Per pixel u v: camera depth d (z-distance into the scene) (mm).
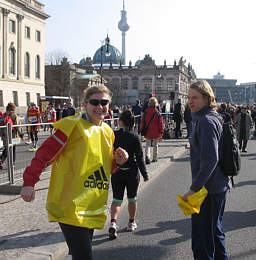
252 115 24031
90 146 2896
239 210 6281
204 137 3084
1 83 50344
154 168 10172
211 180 3229
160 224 5578
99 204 2971
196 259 3277
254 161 12461
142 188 8094
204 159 3059
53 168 2977
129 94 117000
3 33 50469
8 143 7449
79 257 2793
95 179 2932
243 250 4516
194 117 3389
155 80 122875
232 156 3234
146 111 10898
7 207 6203
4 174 7617
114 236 4980
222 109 13133
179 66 122062
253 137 23688
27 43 57031
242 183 8594
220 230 3477
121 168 5199
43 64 62781
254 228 5340
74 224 2766
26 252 4172
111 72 125500
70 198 2801
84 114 3082
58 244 4430
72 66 81312
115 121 12805
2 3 49781
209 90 3348
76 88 81500
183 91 132250
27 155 8586
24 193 2695
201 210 3246
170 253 4453
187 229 5336
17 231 4918
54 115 19656
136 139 5242
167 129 19734
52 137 2848
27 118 15617
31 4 57781
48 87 77500
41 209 6035
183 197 3123
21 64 55219
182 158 12938
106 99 3029
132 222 5352
